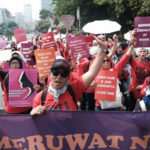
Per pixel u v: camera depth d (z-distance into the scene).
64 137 2.50
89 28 7.56
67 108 2.54
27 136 2.49
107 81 3.93
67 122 2.50
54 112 2.48
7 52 6.68
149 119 2.48
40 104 2.63
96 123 2.51
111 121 2.51
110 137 2.52
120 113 2.50
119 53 6.03
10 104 3.53
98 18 27.86
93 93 5.01
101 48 2.59
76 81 2.62
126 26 21.02
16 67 4.25
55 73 2.47
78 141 2.52
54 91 2.56
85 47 4.91
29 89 3.54
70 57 5.55
